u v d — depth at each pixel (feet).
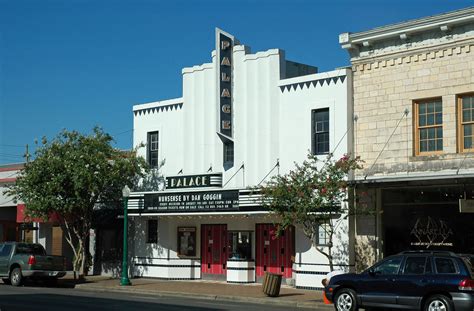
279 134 85.66
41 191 95.35
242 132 89.25
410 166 73.82
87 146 96.58
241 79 90.22
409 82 75.10
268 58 87.61
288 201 70.95
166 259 98.58
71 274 109.29
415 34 74.84
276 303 70.23
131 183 101.50
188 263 98.17
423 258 55.57
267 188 73.05
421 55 74.38
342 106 79.66
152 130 101.91
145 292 82.84
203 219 97.19
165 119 100.32
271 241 89.92
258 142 87.45
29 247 93.97
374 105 77.77
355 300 58.70
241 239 91.35
